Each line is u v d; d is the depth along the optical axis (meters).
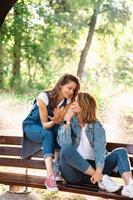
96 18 15.38
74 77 4.20
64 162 3.92
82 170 3.85
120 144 4.27
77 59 15.39
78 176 3.99
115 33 15.66
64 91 4.17
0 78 14.23
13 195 4.68
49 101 4.24
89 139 4.01
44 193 5.79
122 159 3.87
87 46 15.35
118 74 15.25
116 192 3.87
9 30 14.24
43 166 4.46
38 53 14.74
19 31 14.32
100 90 14.77
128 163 3.87
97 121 4.05
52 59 15.07
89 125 4.02
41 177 4.43
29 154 4.36
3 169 6.87
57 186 3.98
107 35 15.68
